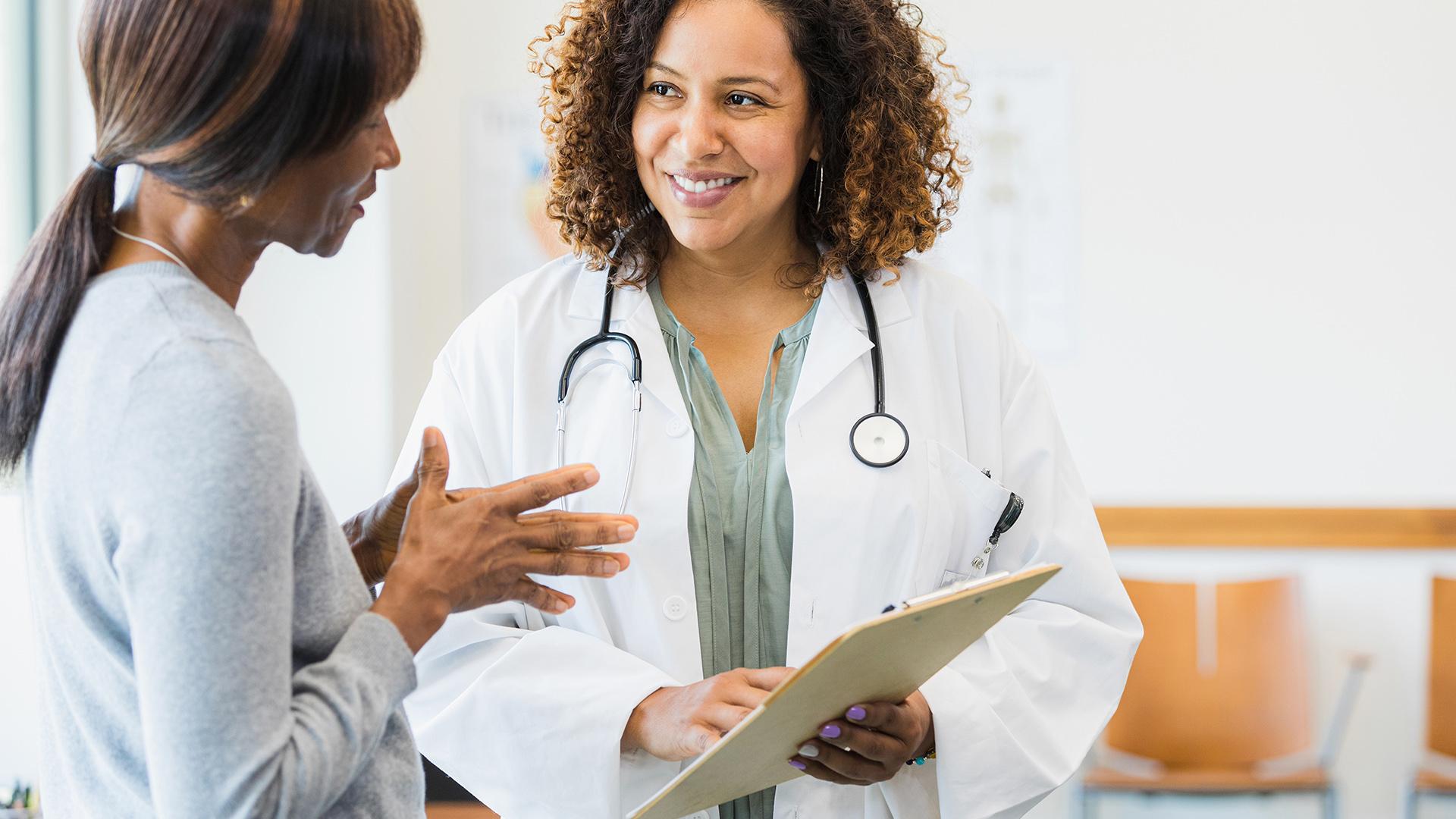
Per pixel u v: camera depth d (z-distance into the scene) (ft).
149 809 2.76
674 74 4.17
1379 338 10.97
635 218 4.58
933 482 4.38
